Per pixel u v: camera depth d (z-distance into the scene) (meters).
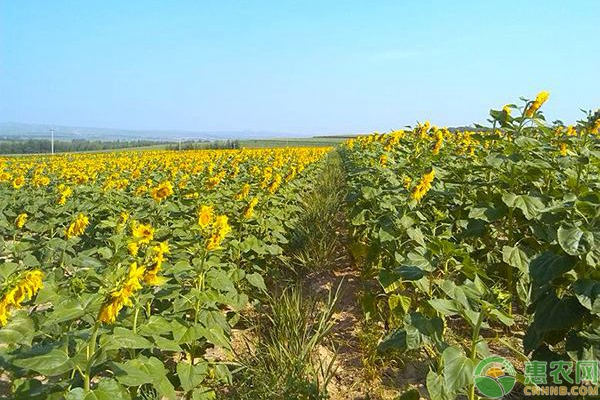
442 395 2.82
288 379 3.47
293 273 6.64
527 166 4.86
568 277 3.09
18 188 9.41
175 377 3.50
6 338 2.71
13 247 5.69
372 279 5.95
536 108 4.97
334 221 8.98
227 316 4.93
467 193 6.01
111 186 8.41
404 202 4.82
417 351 4.18
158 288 4.45
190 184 8.87
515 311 5.02
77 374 2.64
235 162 13.80
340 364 4.27
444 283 3.03
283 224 7.51
